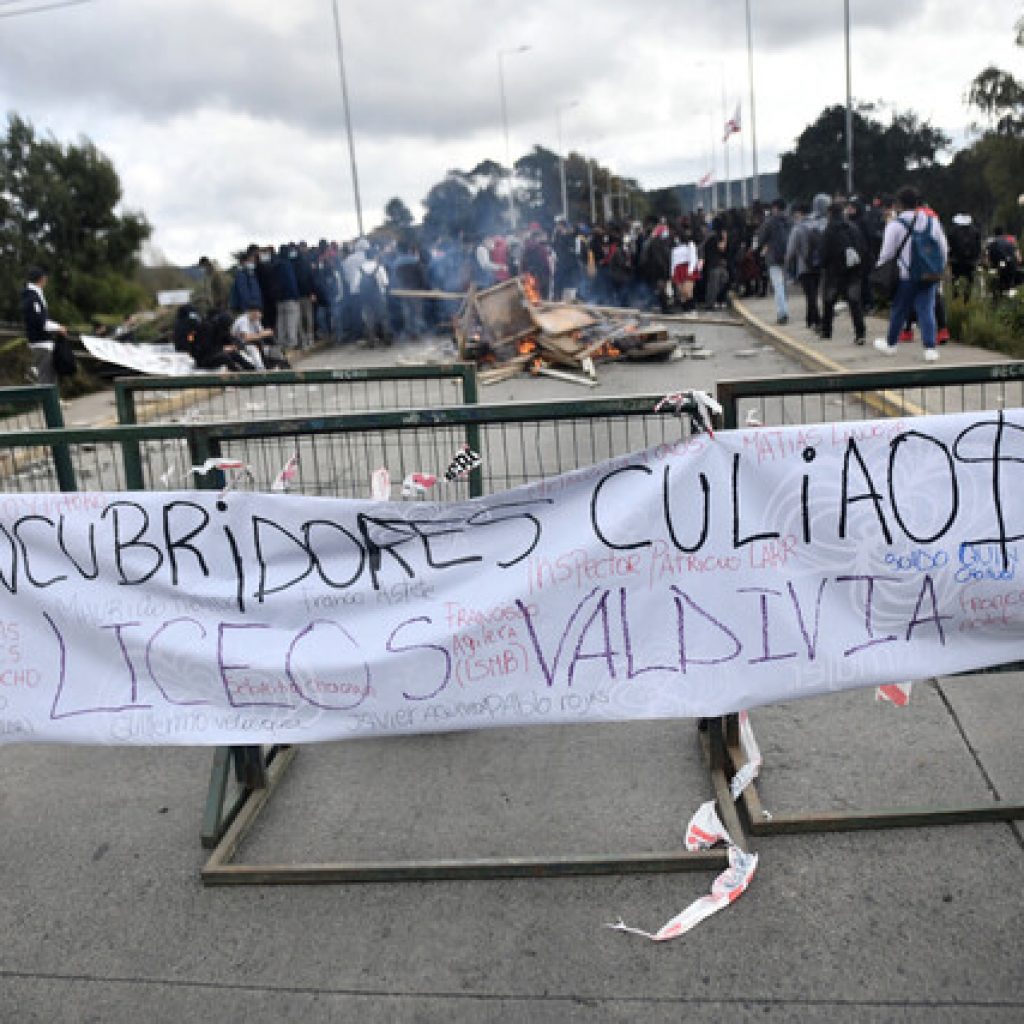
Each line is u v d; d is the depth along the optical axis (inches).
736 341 625.6
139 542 135.7
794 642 131.1
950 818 136.1
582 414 132.8
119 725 137.8
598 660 131.9
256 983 119.2
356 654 133.1
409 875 133.4
